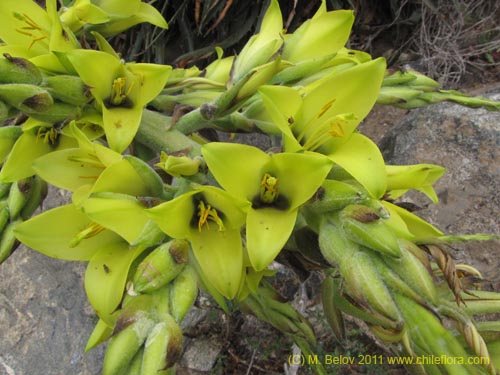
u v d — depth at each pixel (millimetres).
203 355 390
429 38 556
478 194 413
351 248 198
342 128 211
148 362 186
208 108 233
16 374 376
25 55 242
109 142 226
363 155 205
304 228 234
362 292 191
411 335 193
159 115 266
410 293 189
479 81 553
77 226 228
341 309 255
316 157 194
